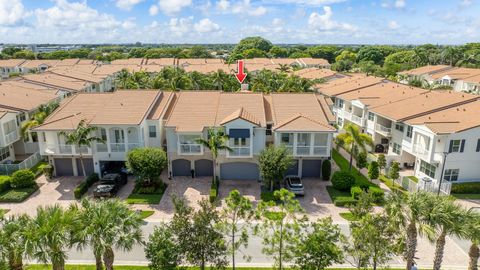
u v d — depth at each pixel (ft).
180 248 63.57
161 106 133.28
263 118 120.98
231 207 63.77
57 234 54.19
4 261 56.59
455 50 416.26
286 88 187.11
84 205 61.93
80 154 118.01
